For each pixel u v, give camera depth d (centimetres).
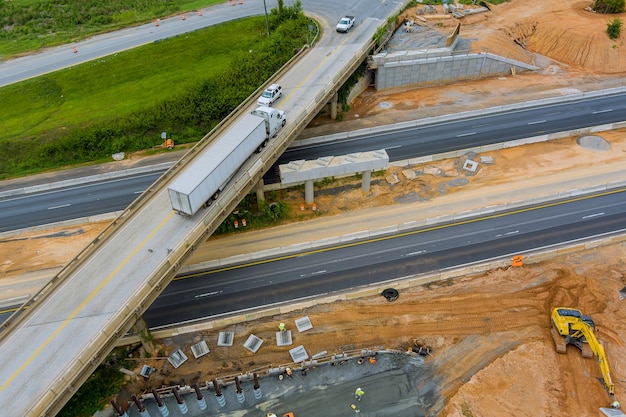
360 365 3453
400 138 5622
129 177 5281
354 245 4366
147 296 2992
